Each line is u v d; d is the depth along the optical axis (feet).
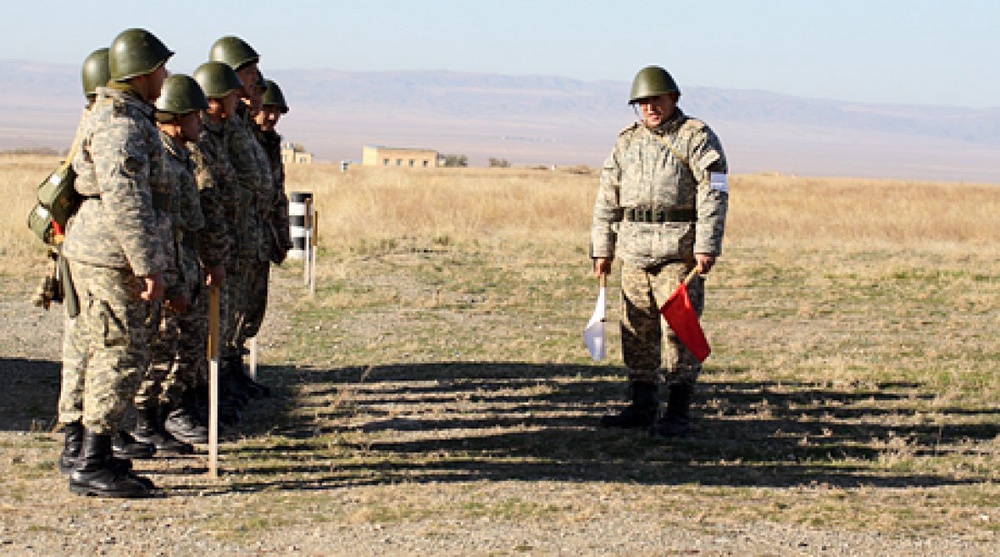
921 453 24.54
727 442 25.25
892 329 42.45
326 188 113.50
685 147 25.49
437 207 92.17
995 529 18.33
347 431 25.79
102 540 17.42
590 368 34.19
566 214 92.68
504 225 84.99
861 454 24.39
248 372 32.09
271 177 27.96
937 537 17.80
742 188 172.45
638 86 25.48
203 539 17.51
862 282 54.95
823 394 30.60
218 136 24.86
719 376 32.83
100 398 19.83
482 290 51.08
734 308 47.37
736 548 17.03
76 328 20.65
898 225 88.38
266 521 18.40
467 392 30.48
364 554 16.70
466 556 16.53
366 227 75.56
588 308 46.80
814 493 20.68
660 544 17.19
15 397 28.63
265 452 23.73
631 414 26.61
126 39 19.76
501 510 19.02
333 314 43.88
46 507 19.20
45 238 20.38
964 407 29.25
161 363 23.27
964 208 113.91
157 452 23.45
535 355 35.88
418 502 19.54
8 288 47.65
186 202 22.33
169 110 22.08
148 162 19.65
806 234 82.84
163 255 19.51
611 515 18.78
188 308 23.72
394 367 33.88
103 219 19.57
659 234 25.70
